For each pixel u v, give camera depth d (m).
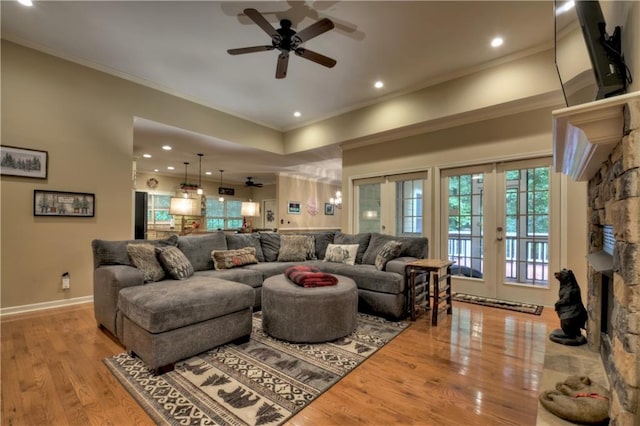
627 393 1.15
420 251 3.67
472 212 4.34
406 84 4.34
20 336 2.64
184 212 6.18
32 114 3.37
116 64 3.82
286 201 8.82
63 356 2.27
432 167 4.67
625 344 1.17
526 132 3.81
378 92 4.62
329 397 1.79
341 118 5.43
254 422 1.56
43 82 3.44
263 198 11.30
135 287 2.48
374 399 1.77
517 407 1.69
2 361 2.18
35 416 1.59
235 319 2.49
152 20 2.97
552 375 1.94
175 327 2.09
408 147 4.96
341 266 3.78
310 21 3.01
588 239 2.40
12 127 3.25
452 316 3.30
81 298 3.69
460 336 2.72
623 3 1.34
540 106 3.70
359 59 3.69
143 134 4.96
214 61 3.74
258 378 1.98
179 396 1.78
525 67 3.53
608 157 1.58
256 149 5.94
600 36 1.36
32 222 3.37
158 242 3.33
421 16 2.92
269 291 2.73
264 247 4.47
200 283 2.64
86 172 3.74
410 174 4.97
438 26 3.07
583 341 2.41
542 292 3.73
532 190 3.84
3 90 3.20
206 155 6.50
